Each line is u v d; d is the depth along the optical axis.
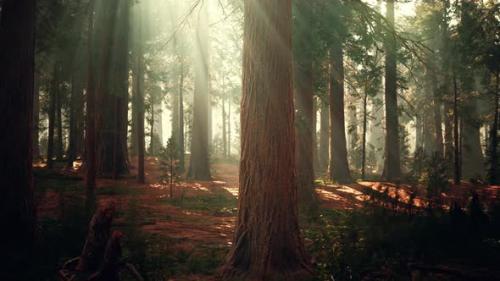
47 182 21.42
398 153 29.41
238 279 7.29
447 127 36.78
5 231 8.63
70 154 31.27
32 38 9.45
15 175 8.89
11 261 7.66
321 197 20.33
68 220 10.27
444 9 29.19
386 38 16.86
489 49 28.16
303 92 17.44
